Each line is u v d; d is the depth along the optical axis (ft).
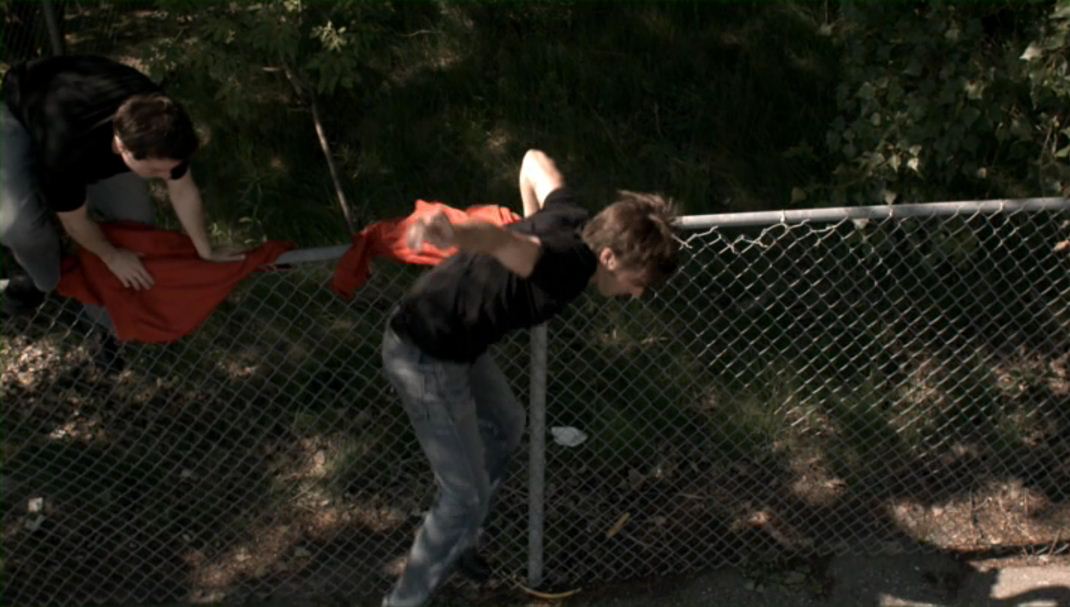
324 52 16.58
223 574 14.30
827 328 15.66
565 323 16.52
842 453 15.58
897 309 17.03
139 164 10.38
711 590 14.19
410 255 11.39
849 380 16.28
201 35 16.78
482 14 20.45
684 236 17.56
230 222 18.06
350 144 19.11
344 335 16.55
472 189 18.57
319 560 14.48
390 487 15.21
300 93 18.43
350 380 16.16
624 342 16.56
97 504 14.88
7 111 11.09
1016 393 16.30
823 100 19.36
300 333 16.65
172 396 15.99
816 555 14.57
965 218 16.28
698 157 18.88
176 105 10.40
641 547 14.56
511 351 16.38
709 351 16.52
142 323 11.39
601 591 14.19
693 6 20.47
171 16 18.03
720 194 18.45
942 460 15.61
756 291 17.20
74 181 10.53
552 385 16.16
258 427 15.79
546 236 10.16
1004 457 15.64
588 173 18.71
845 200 16.16
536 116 19.33
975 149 15.88
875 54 15.38
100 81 10.84
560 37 20.33
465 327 10.74
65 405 15.78
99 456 15.39
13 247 11.00
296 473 15.35
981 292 17.17
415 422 11.51
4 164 10.94
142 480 14.93
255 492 15.15
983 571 14.35
